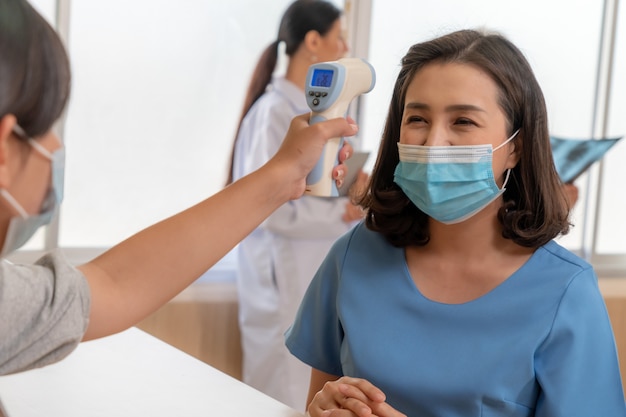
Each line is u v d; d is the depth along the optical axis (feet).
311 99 4.22
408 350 4.66
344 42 9.56
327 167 4.07
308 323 5.31
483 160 4.50
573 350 4.43
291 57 9.46
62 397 4.72
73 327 3.13
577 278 4.59
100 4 9.44
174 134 10.03
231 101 10.25
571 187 9.79
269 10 10.25
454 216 4.64
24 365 3.09
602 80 11.97
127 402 4.69
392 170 5.04
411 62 4.75
